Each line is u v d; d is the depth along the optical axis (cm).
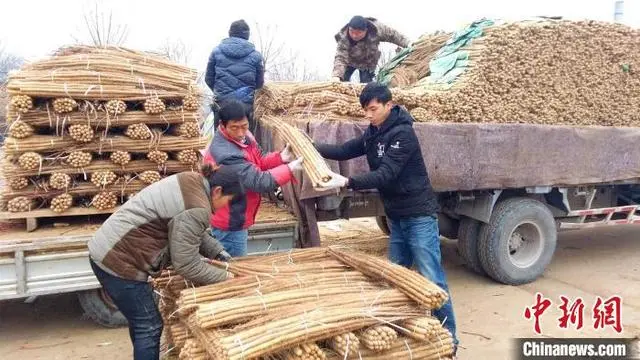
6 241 397
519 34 561
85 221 455
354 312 276
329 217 487
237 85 580
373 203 500
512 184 527
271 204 534
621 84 650
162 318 339
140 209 300
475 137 498
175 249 294
